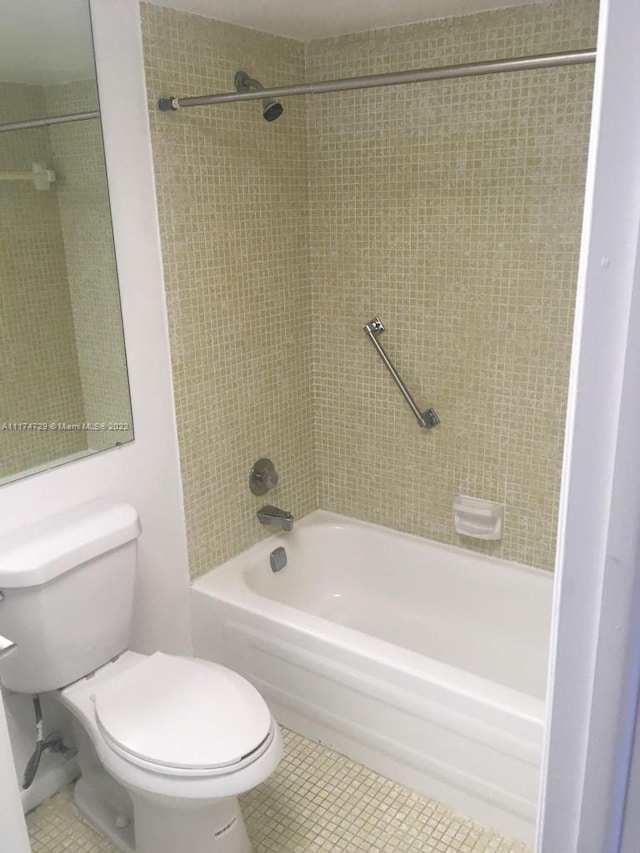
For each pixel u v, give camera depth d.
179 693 1.70
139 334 2.02
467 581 2.50
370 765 2.07
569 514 0.49
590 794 0.53
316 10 2.02
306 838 1.87
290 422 2.64
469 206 2.20
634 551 0.46
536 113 2.01
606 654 0.49
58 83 1.75
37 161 1.76
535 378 2.22
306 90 1.72
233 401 2.37
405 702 1.91
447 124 2.17
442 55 2.13
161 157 1.98
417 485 2.59
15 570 1.60
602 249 0.43
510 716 1.72
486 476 2.42
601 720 0.51
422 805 1.96
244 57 2.18
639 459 0.45
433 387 2.45
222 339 2.28
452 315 2.33
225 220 2.21
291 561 2.65
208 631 2.32
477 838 1.86
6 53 1.67
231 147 2.18
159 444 2.14
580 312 0.45
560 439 2.23
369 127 2.32
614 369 0.44
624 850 0.53
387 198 2.35
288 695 2.18
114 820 1.91
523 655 2.38
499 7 2.00
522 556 2.42
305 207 2.52
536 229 2.10
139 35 1.87
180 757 1.51
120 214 1.91
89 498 1.96
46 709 2.00
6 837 1.11
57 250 1.83
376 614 2.68
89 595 1.76
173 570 2.27
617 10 0.40
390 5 1.98
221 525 2.41
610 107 0.41
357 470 2.73
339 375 2.65
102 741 1.60
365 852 1.83
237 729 1.59
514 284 2.18
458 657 2.42
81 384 1.92
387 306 2.46
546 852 0.58
